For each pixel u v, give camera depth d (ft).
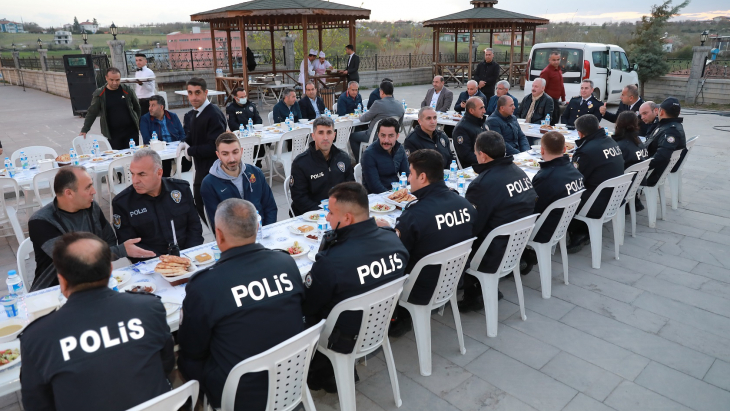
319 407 8.14
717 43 49.60
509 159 10.23
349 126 22.36
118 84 18.95
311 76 39.19
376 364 9.35
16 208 14.11
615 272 12.94
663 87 45.65
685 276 12.62
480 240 10.52
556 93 25.41
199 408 7.16
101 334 4.89
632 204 14.87
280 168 23.53
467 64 56.49
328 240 7.16
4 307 6.86
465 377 8.91
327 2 39.45
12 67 73.92
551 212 11.08
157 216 9.69
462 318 10.95
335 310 6.76
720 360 9.29
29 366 4.76
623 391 8.47
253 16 38.14
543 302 11.55
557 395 8.40
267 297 5.94
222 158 10.57
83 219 8.77
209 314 5.72
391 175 13.96
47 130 33.53
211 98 44.34
